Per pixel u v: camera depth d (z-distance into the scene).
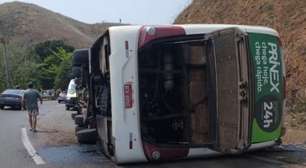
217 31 10.34
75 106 24.41
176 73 11.27
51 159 12.58
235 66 9.84
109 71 10.88
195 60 11.22
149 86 11.24
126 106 10.64
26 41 133.00
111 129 11.18
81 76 16.77
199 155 11.02
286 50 19.39
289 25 20.39
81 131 15.02
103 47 11.82
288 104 17.81
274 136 10.59
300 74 18.06
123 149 10.66
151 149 10.73
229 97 10.05
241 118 9.79
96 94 13.94
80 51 15.59
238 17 24.98
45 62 104.56
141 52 10.70
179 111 11.35
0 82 78.69
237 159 11.26
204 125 11.02
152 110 11.26
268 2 23.00
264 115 10.30
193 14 30.84
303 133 14.48
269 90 10.38
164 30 10.70
